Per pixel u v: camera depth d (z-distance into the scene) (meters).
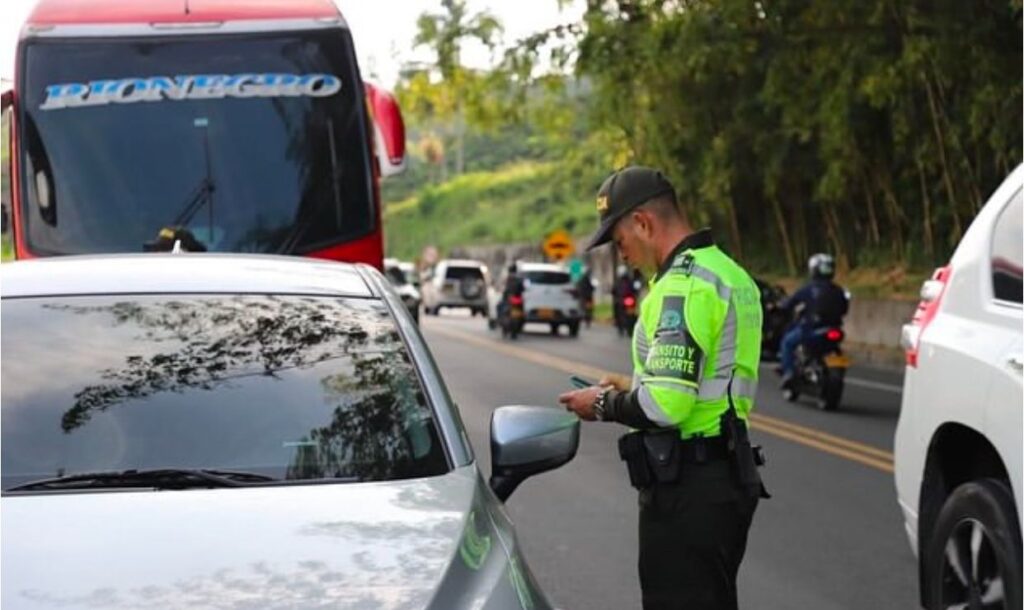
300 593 4.21
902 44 30.42
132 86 14.55
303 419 5.50
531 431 5.71
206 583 4.23
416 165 139.00
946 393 7.54
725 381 6.10
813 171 40.38
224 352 5.77
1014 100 29.00
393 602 4.20
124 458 5.29
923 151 34.31
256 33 14.83
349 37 15.02
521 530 11.70
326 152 14.77
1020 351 6.83
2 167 15.29
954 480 7.84
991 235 7.69
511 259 89.19
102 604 4.10
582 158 66.12
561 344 38.34
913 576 10.19
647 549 6.23
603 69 31.70
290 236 14.61
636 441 6.15
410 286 38.44
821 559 10.70
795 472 14.66
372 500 4.94
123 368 5.64
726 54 30.38
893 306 33.72
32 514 4.70
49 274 6.25
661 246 6.25
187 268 6.37
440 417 5.63
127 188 14.39
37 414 5.42
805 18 29.81
